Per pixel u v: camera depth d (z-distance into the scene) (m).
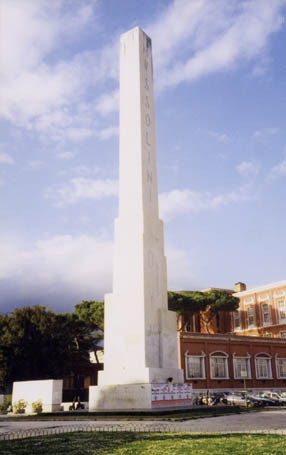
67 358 50.44
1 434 16.50
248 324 74.81
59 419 23.52
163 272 31.41
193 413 24.09
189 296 66.50
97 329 59.34
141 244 30.08
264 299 73.06
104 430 17.11
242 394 42.97
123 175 32.72
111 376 28.70
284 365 58.28
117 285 30.34
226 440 12.89
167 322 30.12
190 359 48.91
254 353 55.38
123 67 35.41
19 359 46.97
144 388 26.27
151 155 33.41
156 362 28.59
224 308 68.00
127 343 28.67
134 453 11.12
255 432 15.33
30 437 15.29
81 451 11.66
